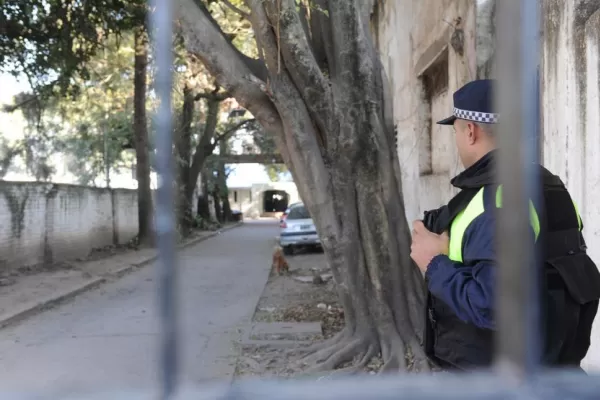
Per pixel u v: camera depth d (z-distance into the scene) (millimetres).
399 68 9797
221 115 28219
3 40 11586
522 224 1448
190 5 5250
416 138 8406
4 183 11172
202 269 13422
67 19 11336
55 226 13367
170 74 1546
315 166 5574
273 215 55344
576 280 1940
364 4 6152
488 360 1958
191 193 22125
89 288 10617
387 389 1348
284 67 5391
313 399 1319
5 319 7613
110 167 31922
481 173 2078
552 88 4191
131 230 19859
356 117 5680
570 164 3914
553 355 1877
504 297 1469
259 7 5199
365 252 5758
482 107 2178
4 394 1418
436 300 2209
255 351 6148
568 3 3930
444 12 6703
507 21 1415
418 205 8391
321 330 6852
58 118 25750
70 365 5762
